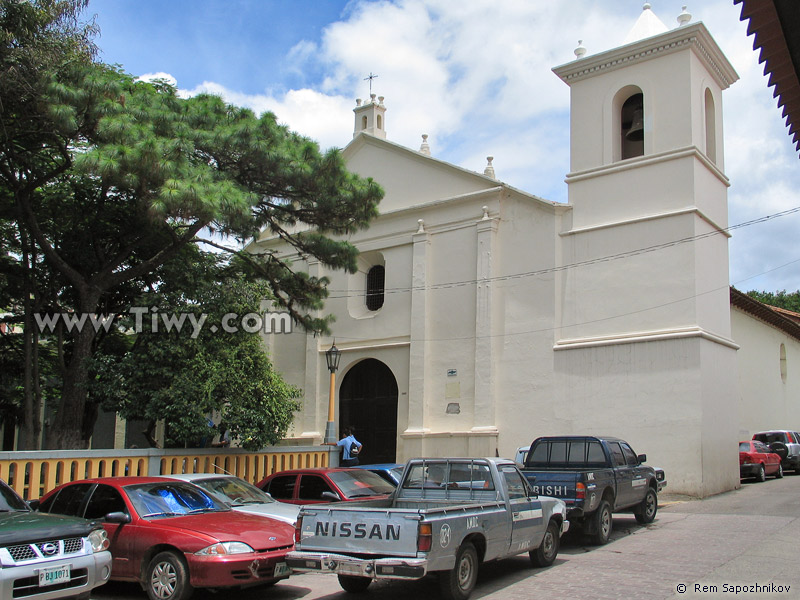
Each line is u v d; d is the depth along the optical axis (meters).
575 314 21.58
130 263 18.83
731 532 13.70
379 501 10.53
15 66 14.55
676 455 19.09
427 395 24.06
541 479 12.68
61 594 7.48
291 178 16.86
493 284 23.25
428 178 25.55
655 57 21.66
